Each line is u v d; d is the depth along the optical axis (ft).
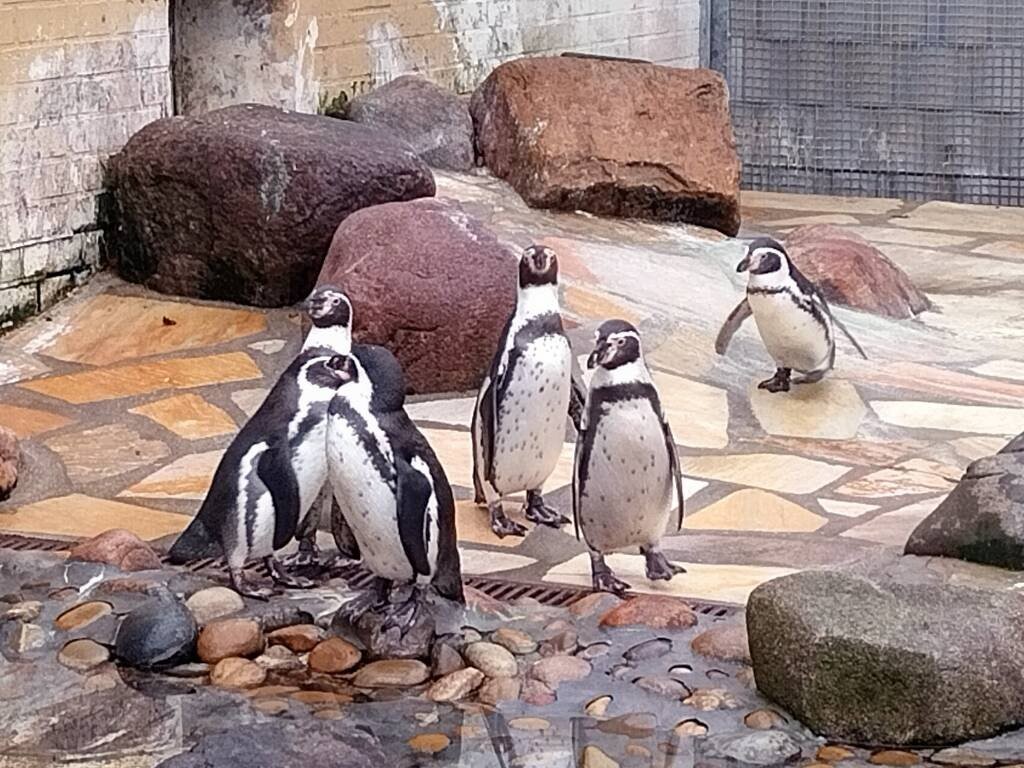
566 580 18.75
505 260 23.62
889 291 26.63
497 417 19.15
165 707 16.52
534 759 15.81
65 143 25.90
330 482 17.62
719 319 25.46
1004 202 36.35
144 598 18.13
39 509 20.33
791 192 37.55
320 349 18.25
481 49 33.65
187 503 20.51
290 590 18.28
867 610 16.47
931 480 21.20
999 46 35.65
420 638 17.26
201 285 26.05
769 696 16.60
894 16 36.19
